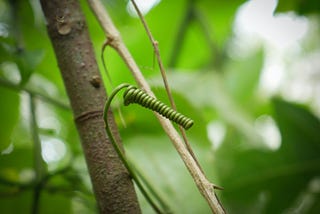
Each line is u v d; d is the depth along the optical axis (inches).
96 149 12.2
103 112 12.1
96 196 12.2
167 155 15.4
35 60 14.8
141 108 15.6
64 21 12.5
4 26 17.3
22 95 18.0
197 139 15.7
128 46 20.1
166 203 14.6
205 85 21.8
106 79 18.0
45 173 15.8
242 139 21.2
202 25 23.0
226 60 26.2
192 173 11.8
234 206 18.6
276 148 18.6
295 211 19.0
